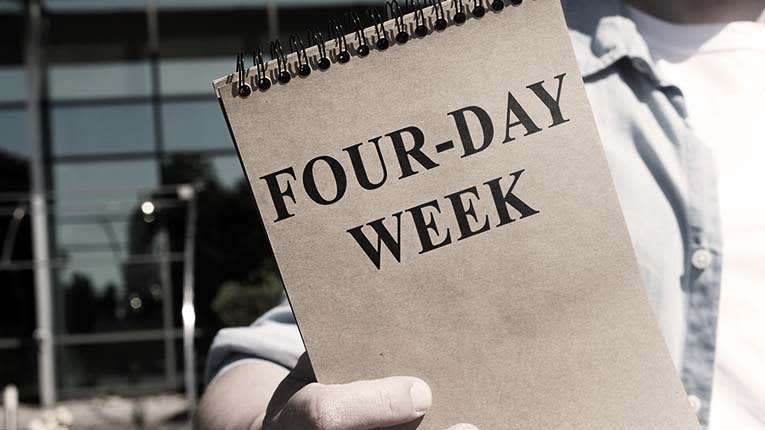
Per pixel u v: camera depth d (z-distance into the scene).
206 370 0.72
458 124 0.54
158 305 6.60
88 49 6.92
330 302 0.54
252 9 6.93
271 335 0.69
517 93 0.54
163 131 6.87
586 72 0.67
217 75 6.91
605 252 0.54
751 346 0.62
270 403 0.57
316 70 0.54
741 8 0.69
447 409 0.53
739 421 0.61
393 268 0.54
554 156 0.54
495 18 0.54
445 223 0.54
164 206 6.68
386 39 0.54
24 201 6.74
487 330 0.54
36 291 6.65
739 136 0.66
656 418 0.54
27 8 6.87
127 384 6.56
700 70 0.69
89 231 6.71
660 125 0.65
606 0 0.70
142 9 6.93
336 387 0.52
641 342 0.54
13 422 4.83
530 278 0.54
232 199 6.72
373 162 0.54
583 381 0.54
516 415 0.54
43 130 6.86
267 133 0.54
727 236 0.64
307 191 0.54
